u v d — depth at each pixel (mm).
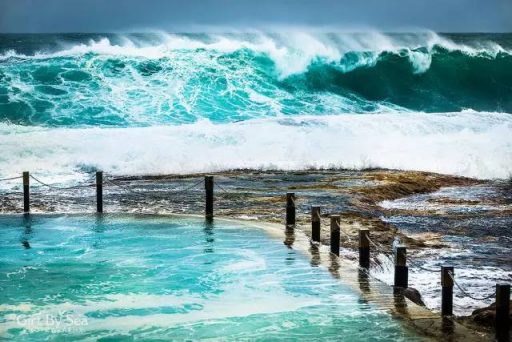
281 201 20828
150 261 14070
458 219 19469
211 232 16688
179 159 28047
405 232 17734
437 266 14625
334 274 13039
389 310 10977
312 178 25562
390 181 25031
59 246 15359
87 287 12336
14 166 26875
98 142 28906
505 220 19422
